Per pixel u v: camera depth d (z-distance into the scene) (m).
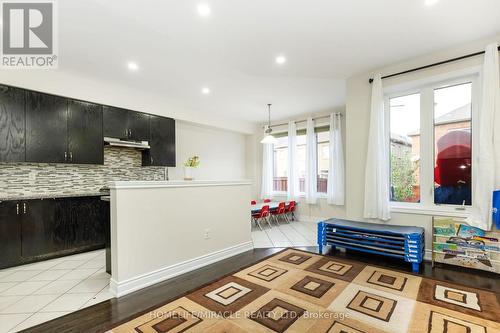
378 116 3.57
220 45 2.93
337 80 4.11
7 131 3.29
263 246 4.13
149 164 4.90
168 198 2.93
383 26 2.57
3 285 2.68
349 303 2.20
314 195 6.17
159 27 2.56
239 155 7.49
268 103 5.46
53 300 2.36
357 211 3.86
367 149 3.75
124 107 4.53
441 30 2.67
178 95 4.88
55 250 3.59
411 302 2.19
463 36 2.80
